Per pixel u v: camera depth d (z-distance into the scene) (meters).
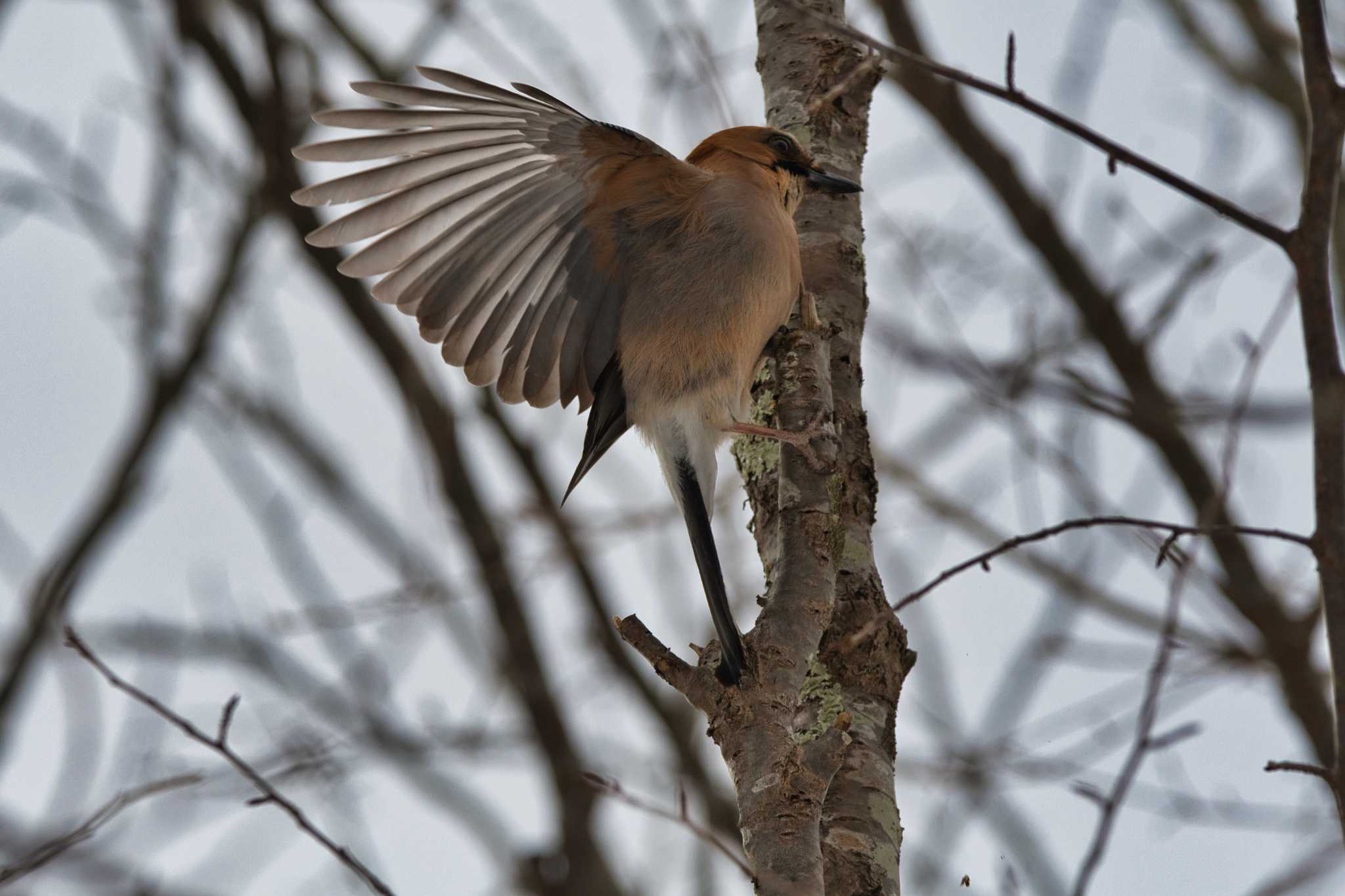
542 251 9.31
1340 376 7.04
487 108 8.66
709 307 8.98
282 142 16.56
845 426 8.33
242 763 8.35
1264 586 13.55
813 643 6.70
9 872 9.95
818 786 6.04
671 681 6.25
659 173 9.19
